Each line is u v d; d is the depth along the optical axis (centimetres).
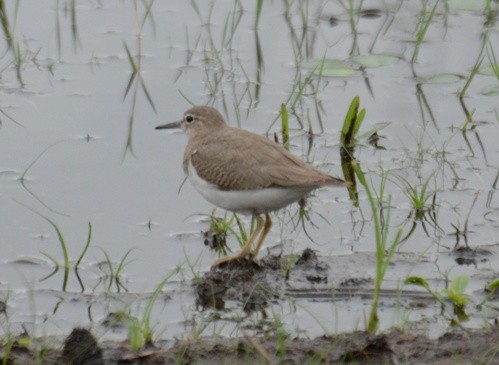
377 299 1065
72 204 1359
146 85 1648
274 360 984
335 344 998
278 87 1650
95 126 1535
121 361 986
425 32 1752
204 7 1891
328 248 1272
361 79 1678
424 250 1257
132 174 1429
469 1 1886
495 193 1384
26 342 1012
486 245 1259
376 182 1425
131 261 1242
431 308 1123
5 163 1441
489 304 1123
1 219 1326
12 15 1831
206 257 1254
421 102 1617
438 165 1451
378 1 1919
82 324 1102
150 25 1823
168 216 1341
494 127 1542
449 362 966
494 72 1617
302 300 1154
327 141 1520
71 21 1823
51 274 1214
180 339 1048
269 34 1803
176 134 1530
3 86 1633
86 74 1673
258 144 1221
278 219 1351
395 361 972
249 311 1134
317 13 1875
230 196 1216
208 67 1702
